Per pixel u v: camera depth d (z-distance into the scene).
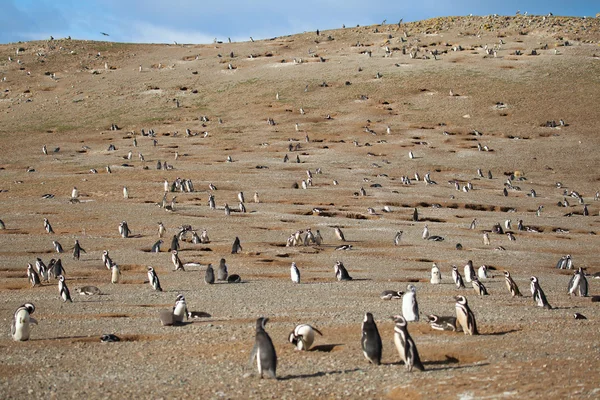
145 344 17.22
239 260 34.19
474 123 92.38
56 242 36.12
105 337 17.62
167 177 65.31
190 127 95.69
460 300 17.45
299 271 29.73
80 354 16.20
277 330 18.34
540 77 108.88
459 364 14.15
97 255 35.22
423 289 26.47
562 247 41.56
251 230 42.91
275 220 46.69
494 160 77.25
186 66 131.50
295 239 38.34
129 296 24.89
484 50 126.62
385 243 40.25
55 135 93.38
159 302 23.70
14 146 85.94
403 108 99.38
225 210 48.75
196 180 63.97
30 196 56.03
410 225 47.22
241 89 112.75
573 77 108.25
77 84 121.94
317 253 36.75
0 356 16.12
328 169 70.94
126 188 55.91
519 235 45.62
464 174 71.69
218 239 39.97
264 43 149.75
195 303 23.22
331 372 13.83
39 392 13.20
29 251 35.94
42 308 22.56
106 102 110.44
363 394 12.37
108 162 74.81
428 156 78.25
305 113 99.38
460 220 50.56
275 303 23.06
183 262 33.25
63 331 18.91
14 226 43.47
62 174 67.75
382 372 13.68
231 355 15.77
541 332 17.44
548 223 50.69
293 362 14.78
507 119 93.81
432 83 108.38
